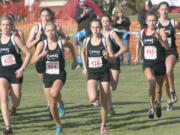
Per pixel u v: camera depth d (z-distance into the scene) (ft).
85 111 65.72
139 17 109.81
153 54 57.98
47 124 56.80
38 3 177.78
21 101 74.69
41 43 50.83
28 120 59.57
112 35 57.21
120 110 65.92
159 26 66.33
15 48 51.37
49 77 50.55
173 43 66.49
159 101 58.39
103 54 48.78
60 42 50.55
